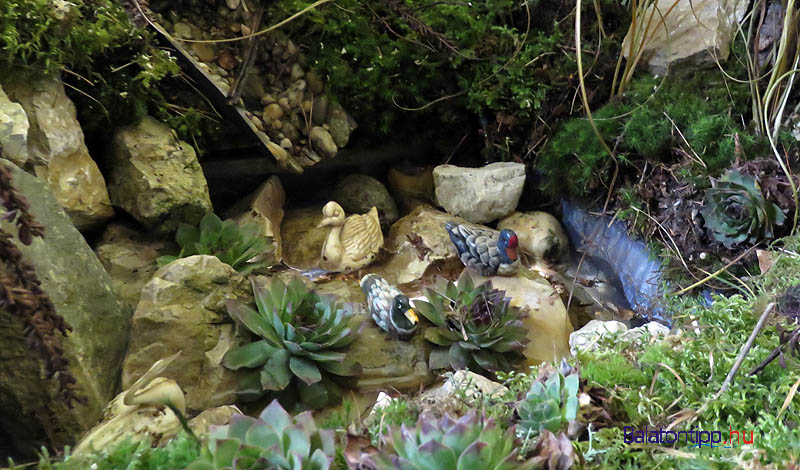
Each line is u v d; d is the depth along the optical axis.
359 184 3.01
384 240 2.85
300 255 2.73
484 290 2.31
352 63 2.96
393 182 3.15
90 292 1.98
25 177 1.92
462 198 2.90
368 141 3.09
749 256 2.42
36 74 2.27
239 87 2.65
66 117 2.30
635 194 2.75
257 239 2.44
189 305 2.10
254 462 1.18
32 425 1.85
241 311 2.11
